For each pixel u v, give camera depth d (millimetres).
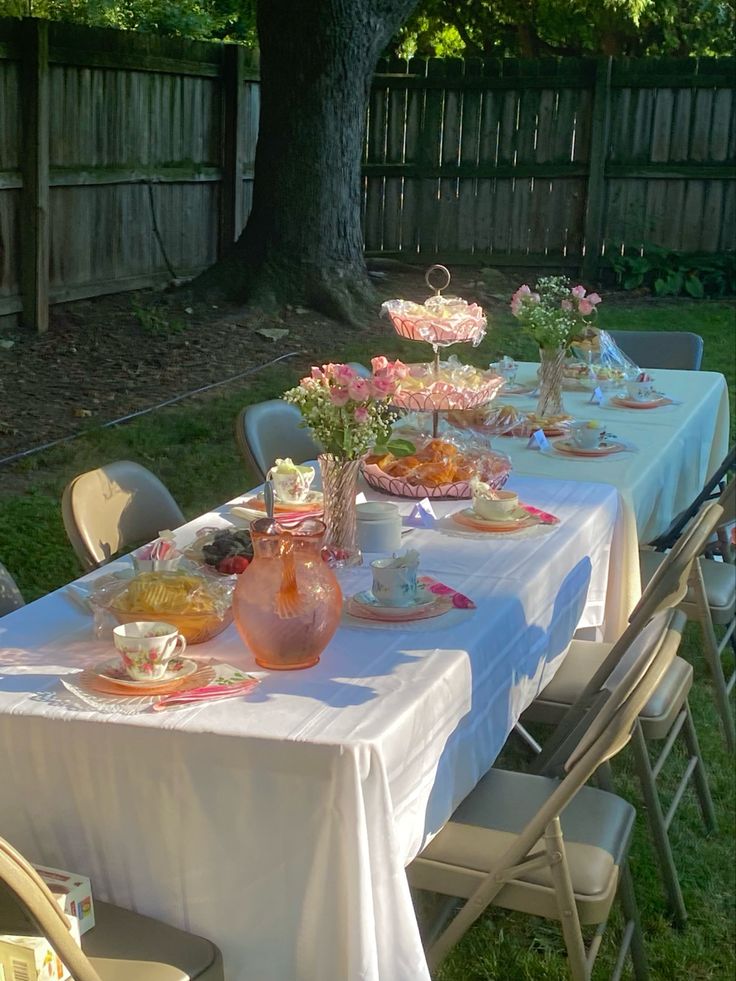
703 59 11000
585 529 3209
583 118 11320
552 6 13867
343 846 1928
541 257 11695
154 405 7266
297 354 8469
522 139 11477
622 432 4371
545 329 4406
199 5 16297
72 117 8719
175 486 5988
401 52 15695
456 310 3496
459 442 3719
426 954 2281
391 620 2480
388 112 11594
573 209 11555
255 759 1942
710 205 11336
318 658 2281
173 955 1952
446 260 11797
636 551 3600
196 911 2041
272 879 1987
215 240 10805
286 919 1996
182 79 9961
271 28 9148
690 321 10117
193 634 2369
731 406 7742
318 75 9180
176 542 2988
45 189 8273
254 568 2266
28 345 8203
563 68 11195
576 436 4094
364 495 3514
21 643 2391
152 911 2066
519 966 2715
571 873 2254
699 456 4820
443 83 11430
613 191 11453
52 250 8703
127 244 9555
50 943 1741
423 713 2109
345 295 9375
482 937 2812
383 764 1928
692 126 11227
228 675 2172
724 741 3846
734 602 3900
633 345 6094
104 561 3061
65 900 1948
